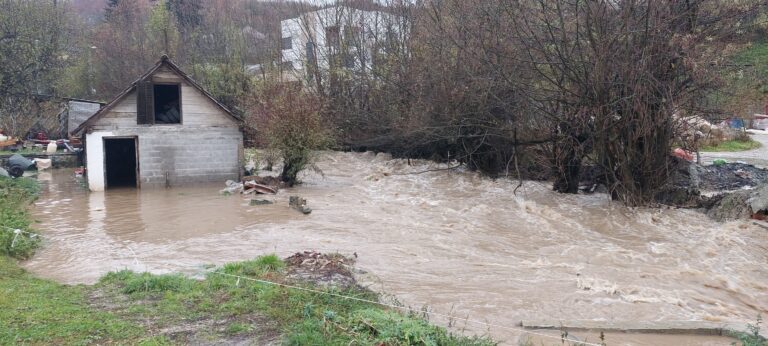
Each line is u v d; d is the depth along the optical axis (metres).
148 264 11.10
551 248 12.62
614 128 16.95
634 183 17.09
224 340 6.63
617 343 7.50
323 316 7.34
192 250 12.19
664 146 16.69
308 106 21.55
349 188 21.00
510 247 12.73
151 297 8.32
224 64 39.97
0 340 6.29
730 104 16.73
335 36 34.59
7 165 25.84
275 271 9.86
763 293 9.88
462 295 9.35
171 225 14.80
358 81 32.03
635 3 16.22
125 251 12.19
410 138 25.92
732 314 8.77
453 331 7.59
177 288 8.70
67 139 33.97
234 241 12.95
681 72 16.19
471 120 22.38
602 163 17.67
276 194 19.58
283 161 21.88
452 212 16.44
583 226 14.87
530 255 12.08
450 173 24.00
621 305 8.99
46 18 38.94
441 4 25.38
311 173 24.66
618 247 12.71
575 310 8.75
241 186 20.81
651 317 8.48
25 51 36.78
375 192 20.11
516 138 20.83
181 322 7.22
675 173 17.70
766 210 14.33
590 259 11.75
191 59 42.06
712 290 9.95
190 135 21.97
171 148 21.70
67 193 20.44
